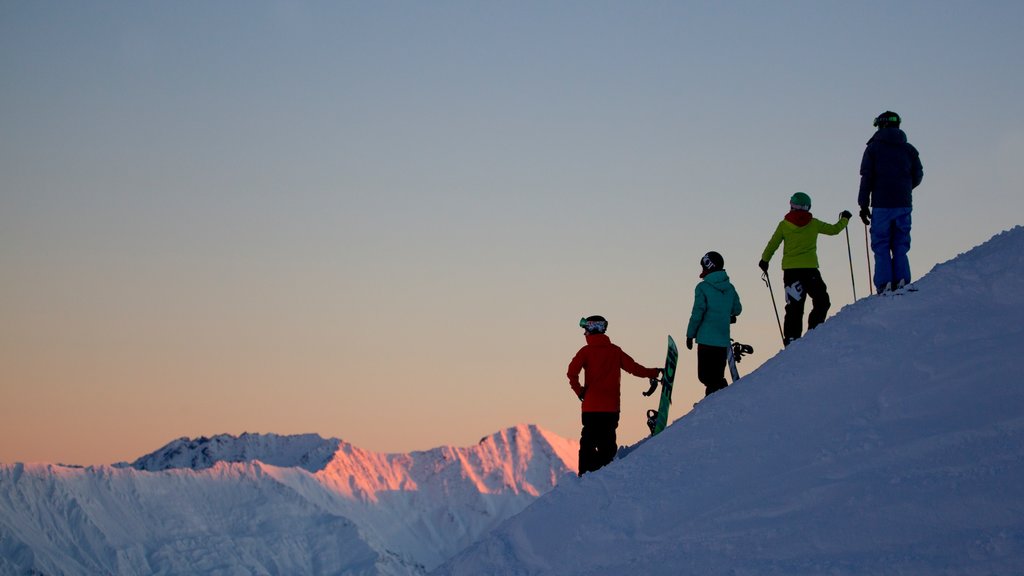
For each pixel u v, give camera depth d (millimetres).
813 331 27375
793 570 19000
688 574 20250
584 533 23391
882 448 21375
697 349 30781
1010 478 19281
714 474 23203
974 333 23906
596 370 30531
